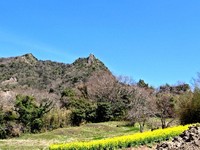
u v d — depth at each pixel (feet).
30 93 241.76
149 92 230.07
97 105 201.26
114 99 216.54
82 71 367.04
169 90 229.86
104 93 224.74
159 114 154.92
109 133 148.46
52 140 131.85
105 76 254.06
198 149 56.85
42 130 169.27
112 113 201.98
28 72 370.12
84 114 192.13
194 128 68.13
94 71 352.69
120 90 224.33
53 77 363.15
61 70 384.68
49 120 174.60
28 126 163.84
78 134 147.33
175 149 58.34
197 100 118.73
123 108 205.16
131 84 254.06
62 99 211.20
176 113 126.72
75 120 189.37
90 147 79.56
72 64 399.24
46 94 241.76
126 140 79.56
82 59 406.00
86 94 234.58
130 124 168.66
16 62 390.63
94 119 197.67
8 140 135.74
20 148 109.60
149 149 76.48
